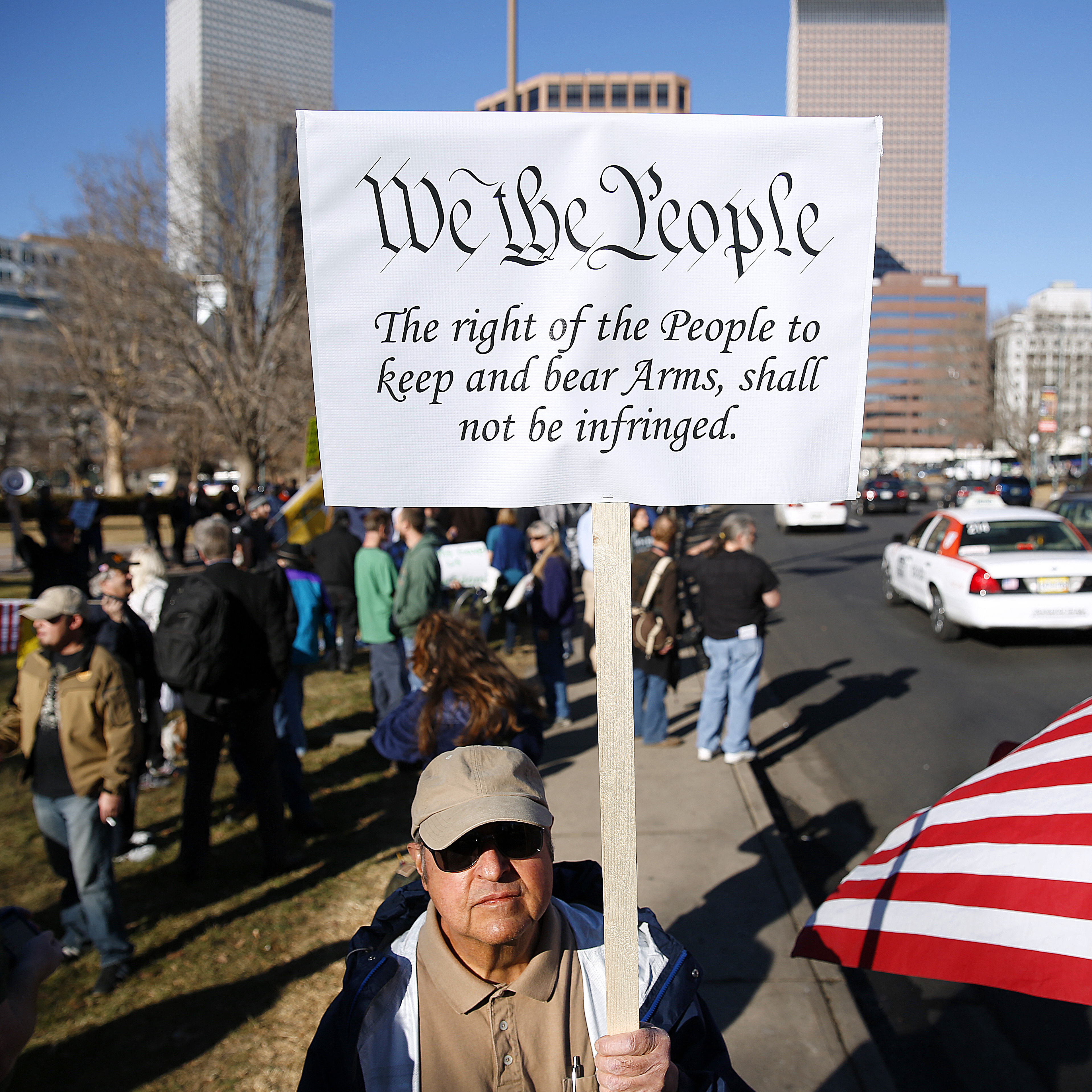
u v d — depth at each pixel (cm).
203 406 3225
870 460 14838
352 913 458
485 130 201
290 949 426
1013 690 893
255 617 499
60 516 1541
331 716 831
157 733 607
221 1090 330
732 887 474
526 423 205
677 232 205
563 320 204
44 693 400
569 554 1417
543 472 205
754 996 376
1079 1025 372
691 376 207
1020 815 229
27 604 1016
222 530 507
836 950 262
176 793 648
